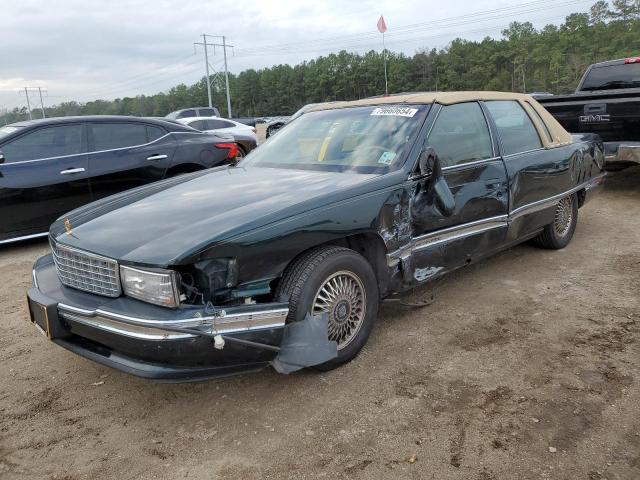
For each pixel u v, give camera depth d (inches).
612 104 285.4
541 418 111.4
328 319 124.8
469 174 159.8
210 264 107.5
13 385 133.0
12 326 169.0
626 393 119.1
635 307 164.1
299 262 121.4
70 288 123.0
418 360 136.7
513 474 96.1
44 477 100.2
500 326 154.9
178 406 121.3
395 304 171.6
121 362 108.7
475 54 3580.2
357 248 140.4
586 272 196.1
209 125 717.9
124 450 107.0
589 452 101.0
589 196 234.7
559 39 3346.5
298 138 174.9
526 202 183.9
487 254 173.9
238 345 107.7
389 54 3924.7
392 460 100.8
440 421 111.7
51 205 258.5
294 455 103.3
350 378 129.1
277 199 125.8
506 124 184.7
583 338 145.5
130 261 107.4
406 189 140.2
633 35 2844.5
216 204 127.3
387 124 158.6
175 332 101.7
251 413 117.1
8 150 250.7
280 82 4298.7
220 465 101.5
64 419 118.1
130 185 280.8
